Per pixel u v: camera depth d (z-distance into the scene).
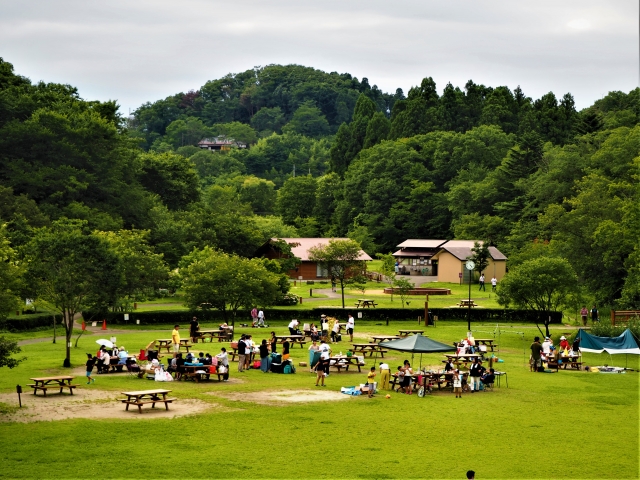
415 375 41.09
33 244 47.28
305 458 28.08
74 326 69.62
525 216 132.88
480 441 31.11
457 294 105.38
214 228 118.31
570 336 64.50
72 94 136.62
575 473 27.25
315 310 78.25
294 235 156.12
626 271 78.19
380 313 79.19
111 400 36.66
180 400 37.06
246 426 32.22
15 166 100.06
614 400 39.94
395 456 28.66
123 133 142.50
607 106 193.38
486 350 57.75
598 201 83.56
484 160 177.38
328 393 39.78
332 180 193.88
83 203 104.75
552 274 66.12
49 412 33.78
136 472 25.94
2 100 108.50
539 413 36.47
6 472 25.59
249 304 68.12
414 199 165.62
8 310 44.12
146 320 72.88
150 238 108.94
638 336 59.00
